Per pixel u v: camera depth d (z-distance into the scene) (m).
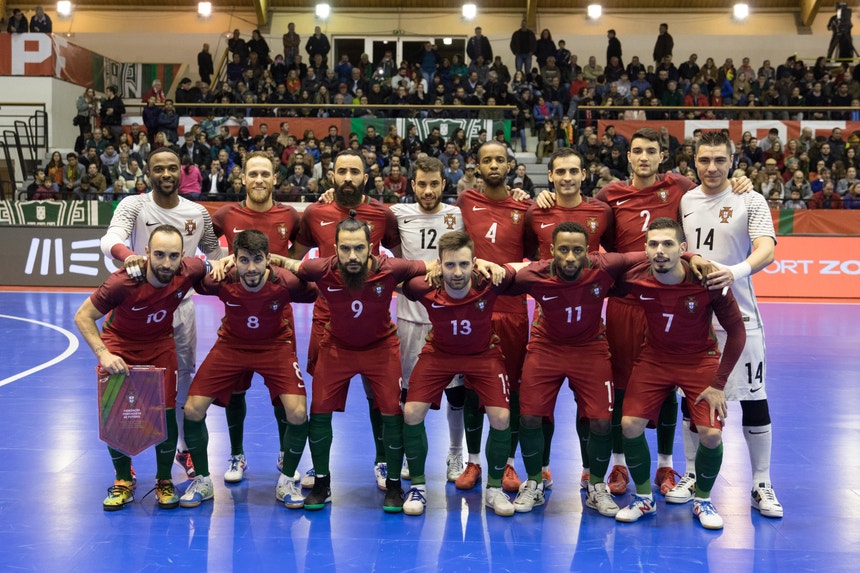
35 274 14.80
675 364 4.45
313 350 5.23
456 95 18.39
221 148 17.11
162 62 22.00
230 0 21.83
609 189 5.13
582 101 18.55
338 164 5.05
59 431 5.96
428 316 4.84
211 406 6.85
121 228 4.98
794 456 5.54
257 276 4.32
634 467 4.48
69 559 3.84
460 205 5.23
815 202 15.39
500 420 4.54
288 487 4.68
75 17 22.09
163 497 4.58
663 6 21.69
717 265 4.14
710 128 17.53
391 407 4.57
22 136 18.66
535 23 21.88
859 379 8.00
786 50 21.45
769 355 9.24
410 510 4.50
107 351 4.38
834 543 4.12
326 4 21.77
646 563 3.87
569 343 4.59
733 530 4.30
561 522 4.42
